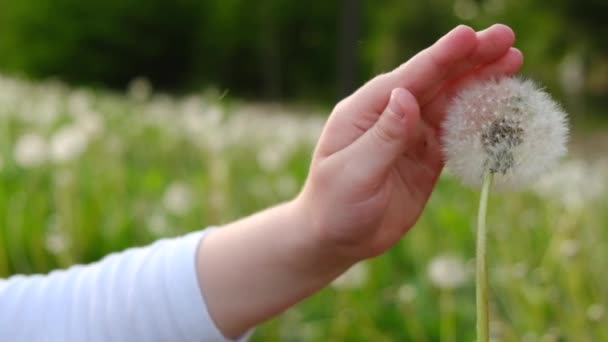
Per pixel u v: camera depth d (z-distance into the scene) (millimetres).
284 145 1767
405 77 487
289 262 524
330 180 488
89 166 1340
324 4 6945
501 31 485
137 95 2914
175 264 544
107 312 541
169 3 6910
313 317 899
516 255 977
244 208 1278
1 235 987
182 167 1677
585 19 6027
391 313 882
